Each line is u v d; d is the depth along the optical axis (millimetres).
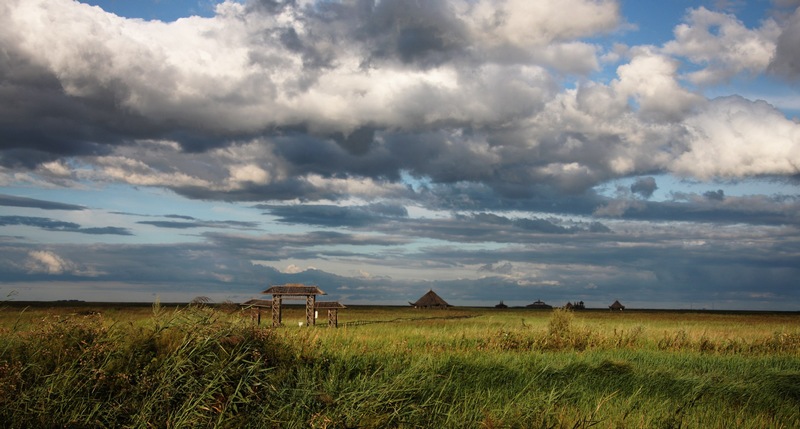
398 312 106125
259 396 8938
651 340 25359
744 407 11258
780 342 25594
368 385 9805
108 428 7832
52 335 9422
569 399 11211
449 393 10672
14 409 7715
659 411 10258
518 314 100750
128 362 8867
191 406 7949
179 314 10281
